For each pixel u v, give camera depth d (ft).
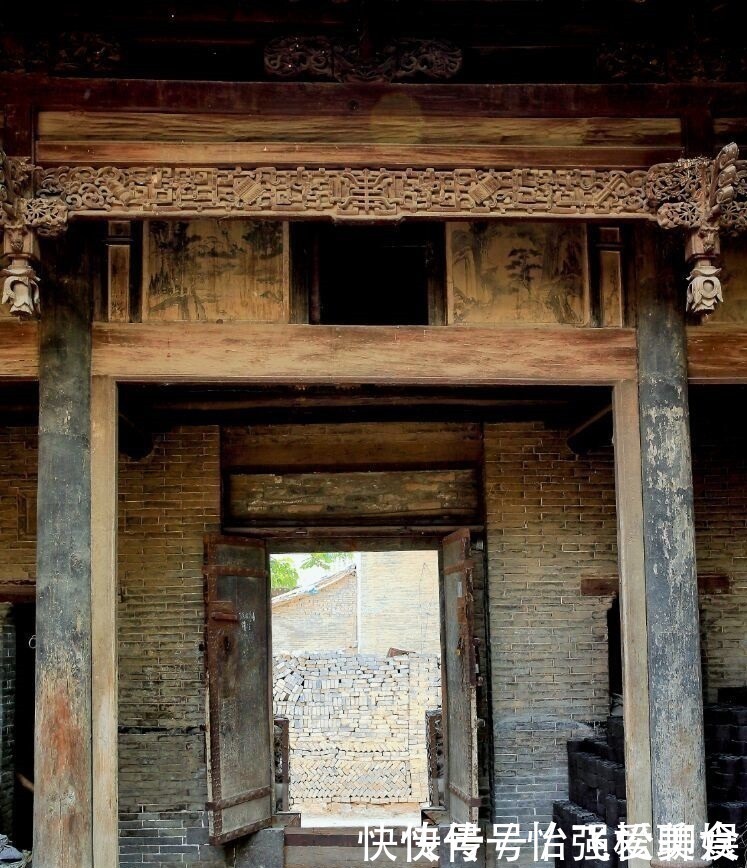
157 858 30.50
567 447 32.40
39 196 20.84
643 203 21.63
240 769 30.19
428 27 21.62
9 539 31.76
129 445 30.78
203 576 31.42
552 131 21.90
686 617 22.12
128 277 22.80
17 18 21.15
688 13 21.59
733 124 22.53
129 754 30.91
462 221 21.74
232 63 22.62
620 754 28.12
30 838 33.06
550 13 21.27
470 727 29.48
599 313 23.49
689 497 22.56
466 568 29.94
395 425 32.83
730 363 23.24
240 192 21.11
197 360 22.58
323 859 30.73
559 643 31.63
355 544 32.71
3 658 31.99
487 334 23.16
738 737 27.02
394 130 21.58
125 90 21.30
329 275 28.02
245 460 32.55
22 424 31.71
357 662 54.70
